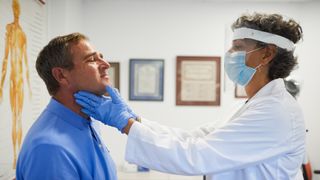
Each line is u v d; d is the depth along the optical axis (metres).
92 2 2.88
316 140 2.88
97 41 2.88
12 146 1.68
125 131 1.17
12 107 1.67
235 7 2.91
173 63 2.89
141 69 2.88
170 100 2.90
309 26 2.89
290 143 1.15
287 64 1.24
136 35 2.89
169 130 1.52
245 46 1.26
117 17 2.88
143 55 2.88
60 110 1.03
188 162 1.12
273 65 1.25
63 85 1.05
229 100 2.91
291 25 1.22
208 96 2.90
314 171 2.82
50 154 0.90
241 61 1.28
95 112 1.10
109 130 2.90
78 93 1.06
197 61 2.88
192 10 2.90
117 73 2.87
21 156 0.95
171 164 1.13
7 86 1.61
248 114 1.16
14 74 1.70
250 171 1.19
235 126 1.15
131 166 2.69
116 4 2.88
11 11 1.67
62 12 2.37
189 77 2.88
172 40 2.89
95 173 1.04
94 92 1.09
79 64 1.03
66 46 1.02
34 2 2.02
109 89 1.12
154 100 2.90
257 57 1.25
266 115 1.14
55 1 2.37
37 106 2.08
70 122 1.04
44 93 2.22
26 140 0.97
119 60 2.88
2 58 1.55
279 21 1.22
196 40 2.90
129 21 2.88
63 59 1.02
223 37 2.90
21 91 1.80
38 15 2.10
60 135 0.97
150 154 1.14
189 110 2.91
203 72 2.88
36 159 0.90
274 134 1.12
